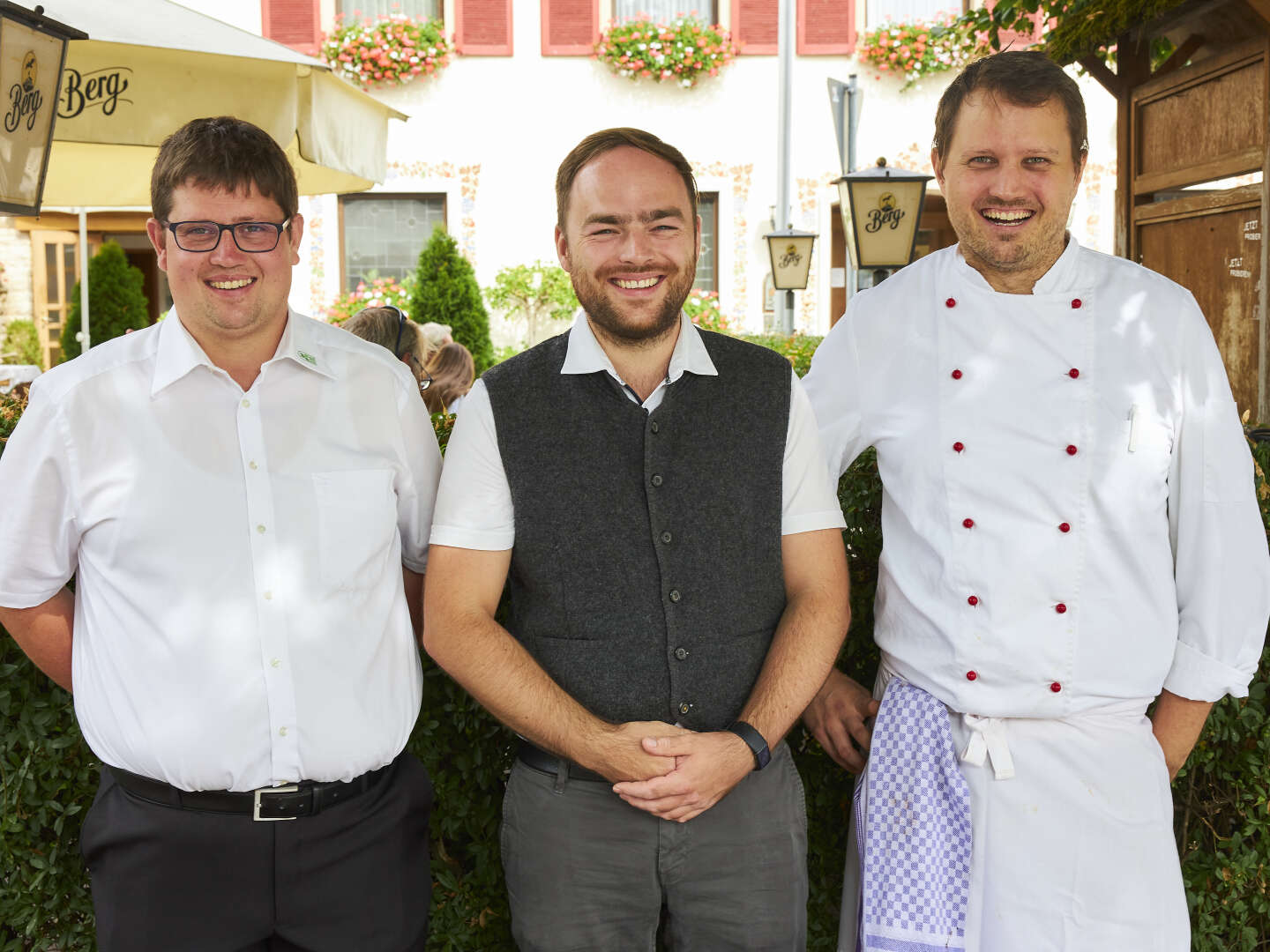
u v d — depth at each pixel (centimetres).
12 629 205
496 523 208
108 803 201
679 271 204
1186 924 216
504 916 257
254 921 199
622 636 206
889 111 1201
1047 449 211
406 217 1213
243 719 194
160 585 194
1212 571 210
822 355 237
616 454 208
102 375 195
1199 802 263
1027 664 210
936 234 1223
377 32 1164
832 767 263
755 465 213
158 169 193
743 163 1205
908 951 213
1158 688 215
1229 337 424
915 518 220
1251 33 409
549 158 1203
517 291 1188
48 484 195
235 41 411
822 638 213
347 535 201
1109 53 502
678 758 198
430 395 509
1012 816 212
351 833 203
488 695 202
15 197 261
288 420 202
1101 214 1162
